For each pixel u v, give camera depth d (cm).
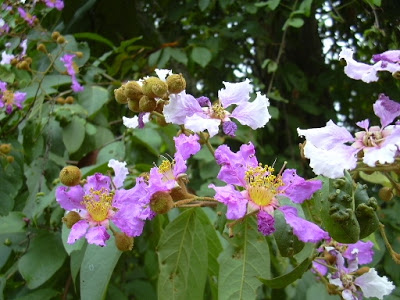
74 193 23
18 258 33
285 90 52
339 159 19
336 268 24
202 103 23
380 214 40
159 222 30
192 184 45
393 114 20
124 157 37
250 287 22
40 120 38
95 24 55
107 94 42
